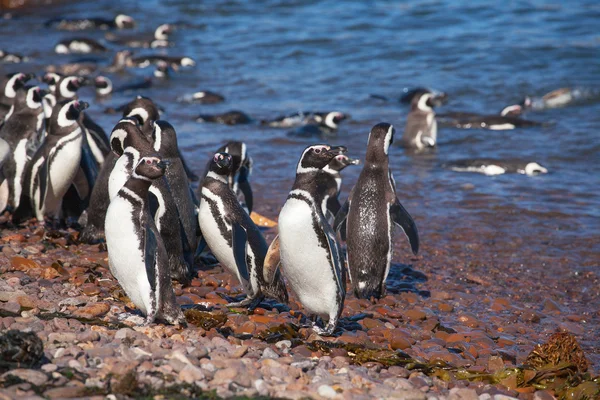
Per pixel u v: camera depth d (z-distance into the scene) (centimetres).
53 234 1326
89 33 4112
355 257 1204
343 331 1037
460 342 1057
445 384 903
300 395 765
